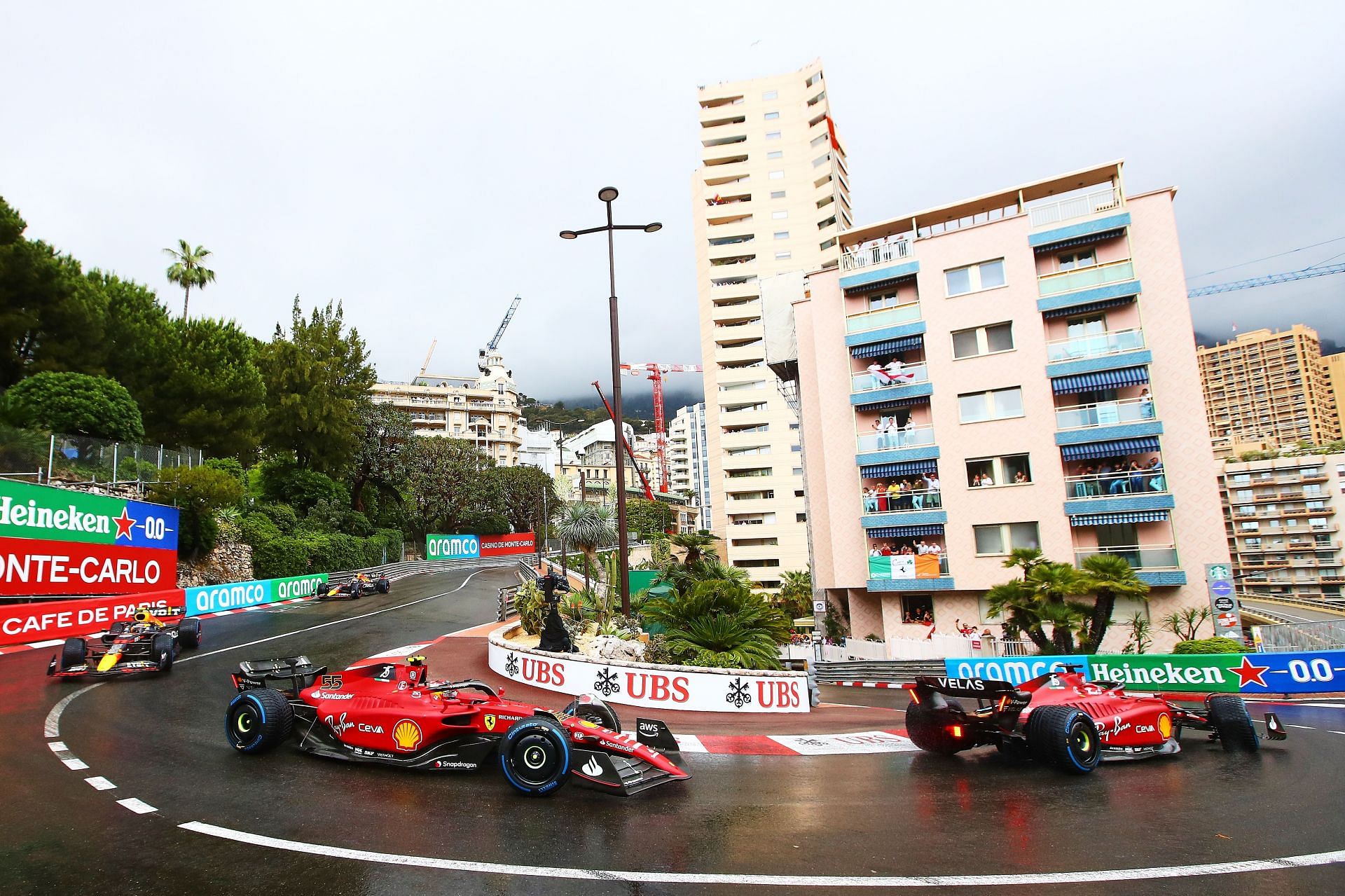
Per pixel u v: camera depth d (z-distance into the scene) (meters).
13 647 16.31
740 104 74.50
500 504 79.75
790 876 4.90
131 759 7.82
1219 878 4.87
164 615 19.94
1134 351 24.91
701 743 9.81
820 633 29.67
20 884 4.65
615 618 19.95
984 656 22.84
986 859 5.25
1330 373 171.50
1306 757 9.03
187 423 34.47
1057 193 28.25
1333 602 75.44
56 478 21.58
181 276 50.38
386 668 8.21
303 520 42.75
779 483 65.56
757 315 70.19
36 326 26.45
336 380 51.38
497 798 6.67
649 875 4.91
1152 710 9.12
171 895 4.54
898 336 28.53
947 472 27.09
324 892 4.59
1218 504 23.58
